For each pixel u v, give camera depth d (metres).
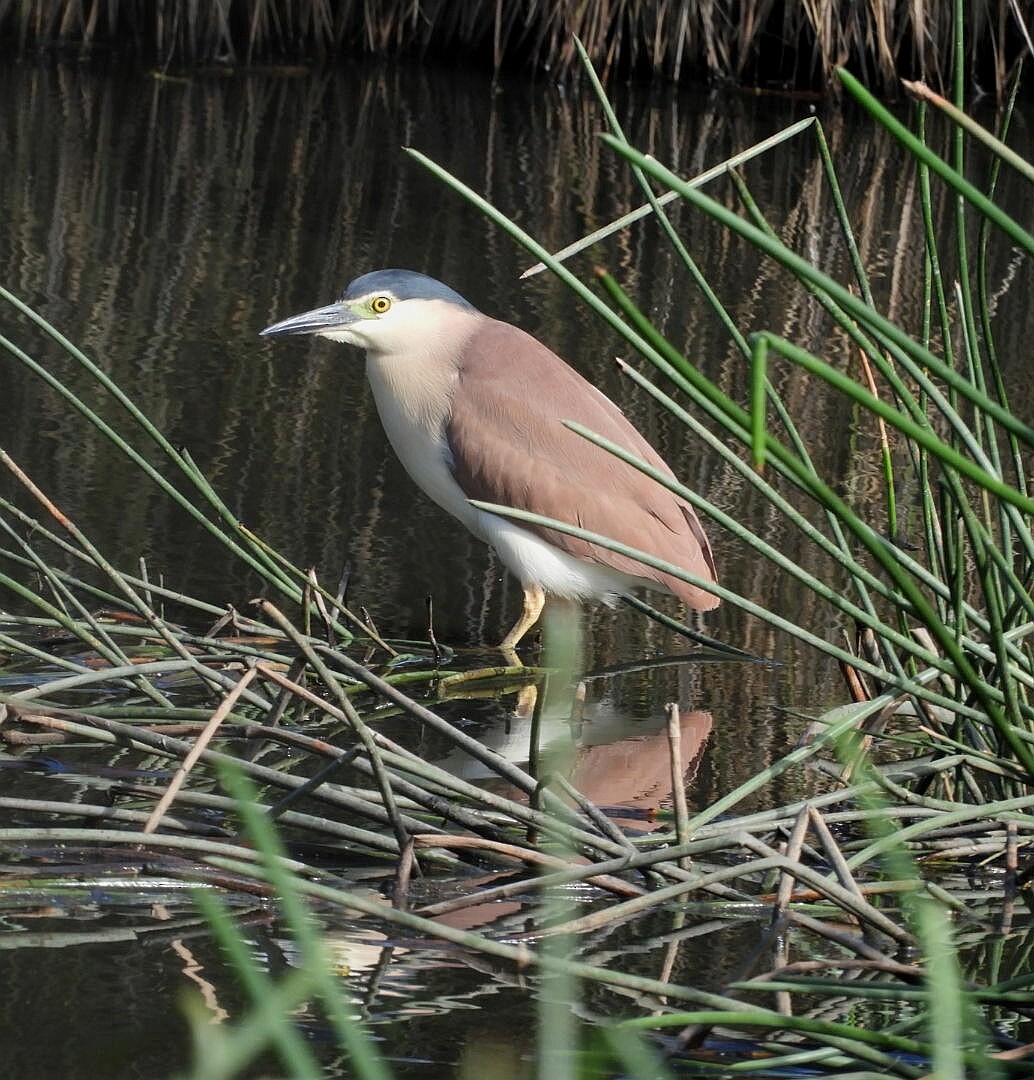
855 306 4.66
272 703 7.92
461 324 10.87
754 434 3.91
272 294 17.59
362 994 5.72
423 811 7.45
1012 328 17.61
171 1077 5.10
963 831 7.14
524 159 24.77
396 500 12.30
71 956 5.89
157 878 6.50
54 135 24.55
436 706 9.09
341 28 31.47
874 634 8.35
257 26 30.66
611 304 17.95
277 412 14.02
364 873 6.83
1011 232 4.56
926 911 4.19
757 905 6.61
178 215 20.80
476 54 31.77
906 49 29.11
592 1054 5.16
